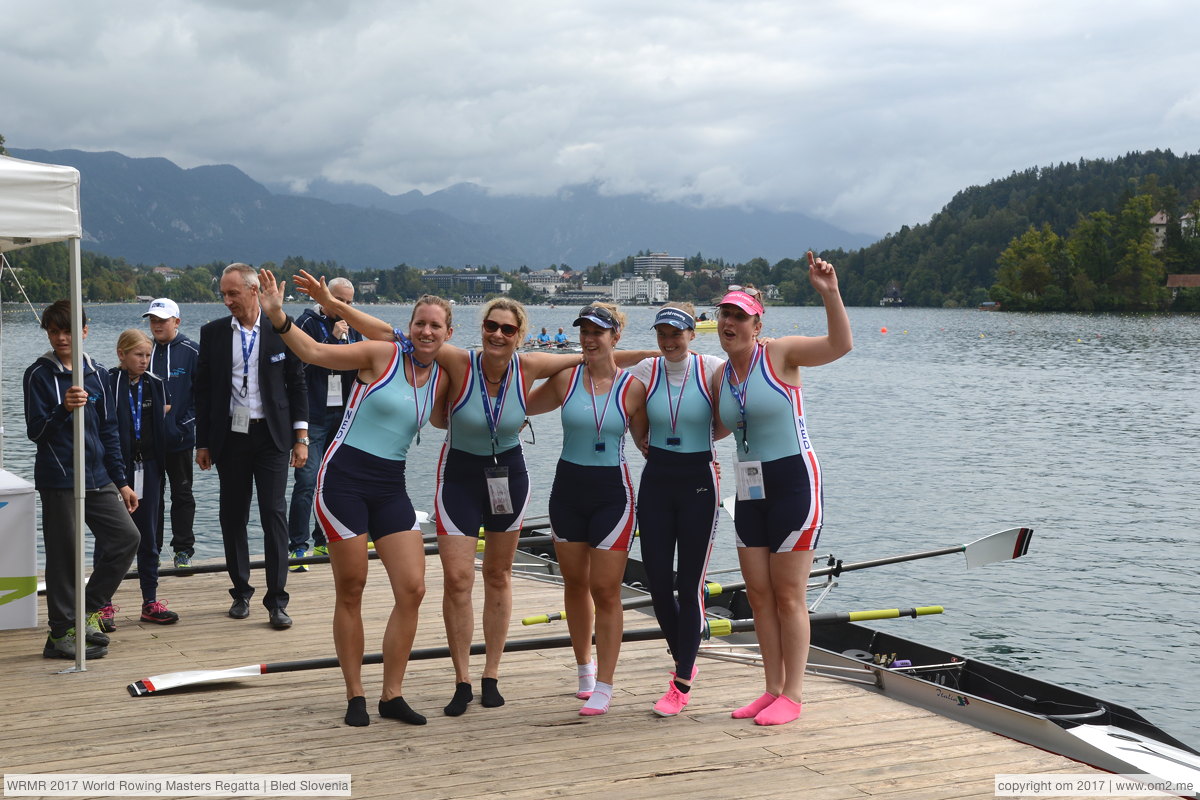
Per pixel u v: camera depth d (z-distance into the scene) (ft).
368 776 12.62
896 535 45.98
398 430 13.97
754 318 14.35
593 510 14.96
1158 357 172.65
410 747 13.62
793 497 14.55
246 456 20.04
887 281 602.03
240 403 19.89
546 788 12.32
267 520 20.07
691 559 14.90
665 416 14.73
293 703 15.56
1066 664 30.45
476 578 25.61
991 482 58.54
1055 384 124.77
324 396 25.77
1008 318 374.63
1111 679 29.22
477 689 16.53
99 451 17.99
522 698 16.02
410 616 14.33
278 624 20.10
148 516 20.48
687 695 15.23
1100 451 70.74
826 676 17.88
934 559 42.11
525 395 14.66
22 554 17.98
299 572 25.45
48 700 15.58
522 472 15.11
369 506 14.05
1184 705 27.32
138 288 630.33
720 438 15.43
